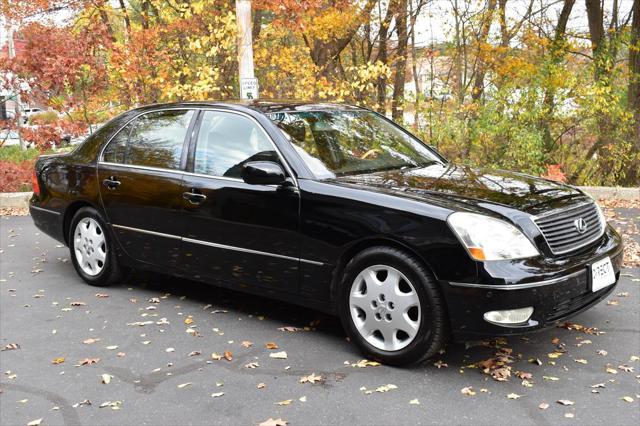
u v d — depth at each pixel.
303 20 10.66
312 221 4.11
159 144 5.18
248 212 4.42
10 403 3.60
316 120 4.81
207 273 4.82
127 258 5.46
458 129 11.60
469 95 12.50
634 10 13.48
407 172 4.46
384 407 3.40
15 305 5.36
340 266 4.07
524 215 3.70
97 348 4.37
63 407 3.53
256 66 11.38
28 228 8.73
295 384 3.71
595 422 3.19
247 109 4.71
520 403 3.41
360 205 3.91
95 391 3.71
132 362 4.11
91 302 5.38
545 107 11.68
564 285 3.59
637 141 12.61
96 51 11.44
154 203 5.04
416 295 3.71
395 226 3.75
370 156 4.68
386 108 13.09
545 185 4.34
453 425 3.19
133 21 13.94
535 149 11.45
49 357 4.24
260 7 9.77
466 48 13.30
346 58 18.03
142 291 5.65
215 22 10.59
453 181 4.21
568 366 3.88
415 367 3.89
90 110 11.54
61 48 10.83
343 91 10.76
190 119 5.04
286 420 3.29
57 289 5.79
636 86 13.27
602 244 4.11
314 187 4.14
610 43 13.66
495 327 3.51
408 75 16.41
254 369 3.94
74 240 5.88
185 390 3.68
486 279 3.47
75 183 5.75
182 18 11.04
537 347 4.17
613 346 4.18
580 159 12.84
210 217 4.66
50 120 11.05
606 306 4.96
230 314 4.98
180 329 4.68
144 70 10.98
